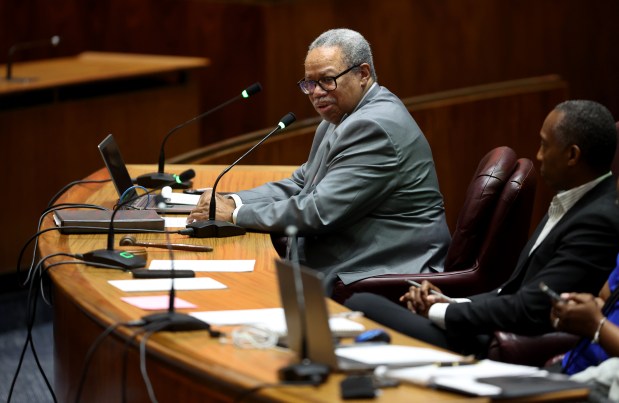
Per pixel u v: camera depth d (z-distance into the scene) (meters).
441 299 7.17
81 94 16.81
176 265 7.20
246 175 10.64
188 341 5.56
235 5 19.86
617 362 5.75
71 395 6.98
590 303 5.85
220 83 20.09
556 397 4.77
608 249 6.50
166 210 8.91
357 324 5.86
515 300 6.59
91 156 16.19
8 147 15.02
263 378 4.99
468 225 8.43
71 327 6.84
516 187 8.30
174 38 20.20
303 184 9.63
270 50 19.94
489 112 15.71
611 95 20.73
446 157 15.39
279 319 5.92
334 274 8.49
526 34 20.38
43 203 15.54
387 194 8.59
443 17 20.14
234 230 8.21
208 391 5.19
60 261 7.20
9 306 14.07
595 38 20.53
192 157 13.07
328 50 8.83
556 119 6.69
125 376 5.81
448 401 4.66
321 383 4.91
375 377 4.93
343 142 8.58
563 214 6.84
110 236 7.27
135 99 16.80
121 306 6.16
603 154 6.65
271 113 20.16
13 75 16.19
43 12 20.38
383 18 19.91
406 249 8.64
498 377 4.92
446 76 20.30
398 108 8.80
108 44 20.48
